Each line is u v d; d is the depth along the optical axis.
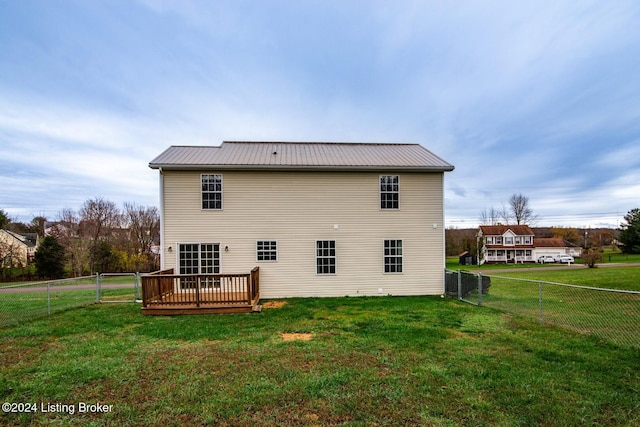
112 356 5.36
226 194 11.42
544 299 10.88
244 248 11.43
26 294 14.04
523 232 47.91
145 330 7.09
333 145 14.95
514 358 5.08
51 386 4.18
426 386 4.07
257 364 4.93
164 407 3.61
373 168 11.66
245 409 3.55
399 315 8.40
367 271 11.87
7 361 5.14
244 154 12.62
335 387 4.07
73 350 5.70
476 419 3.30
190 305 9.02
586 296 11.45
